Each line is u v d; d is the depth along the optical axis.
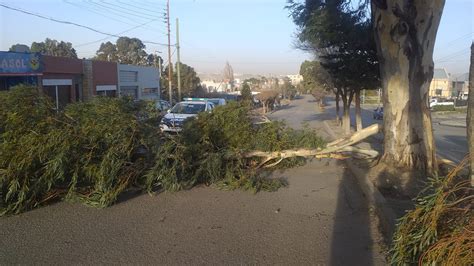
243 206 7.59
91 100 8.37
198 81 76.19
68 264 4.95
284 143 10.48
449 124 46.22
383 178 9.12
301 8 16.17
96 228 6.24
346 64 16.80
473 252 3.33
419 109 9.36
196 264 5.01
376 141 19.17
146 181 8.16
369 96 128.62
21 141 6.90
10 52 23.17
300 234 6.12
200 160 9.09
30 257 5.13
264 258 5.23
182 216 6.91
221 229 6.29
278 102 78.19
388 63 9.45
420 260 3.64
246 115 10.27
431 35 9.24
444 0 9.18
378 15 9.47
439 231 3.83
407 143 9.41
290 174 10.62
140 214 6.98
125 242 5.68
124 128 7.70
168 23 45.38
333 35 14.99
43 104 7.65
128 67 42.81
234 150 9.45
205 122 9.52
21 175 6.85
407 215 4.05
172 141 8.54
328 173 10.73
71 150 7.22
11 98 7.34
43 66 26.02
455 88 114.44
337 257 5.29
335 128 30.33
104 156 7.39
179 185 8.47
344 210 7.41
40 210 7.12
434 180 4.38
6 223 6.41
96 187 7.39
